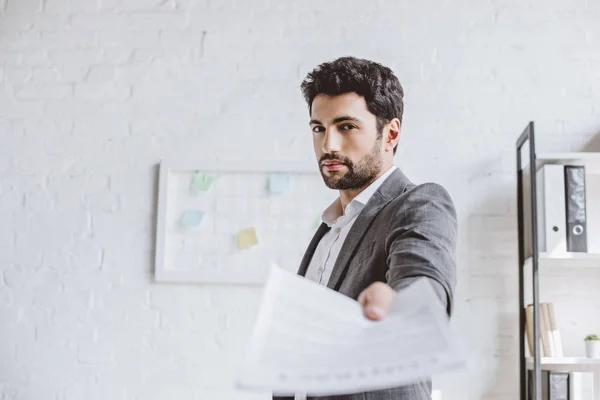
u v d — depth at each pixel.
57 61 3.01
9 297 2.87
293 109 2.90
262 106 2.91
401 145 2.83
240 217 2.83
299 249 2.80
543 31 2.87
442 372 0.52
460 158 2.82
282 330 0.61
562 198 2.53
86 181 2.93
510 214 2.78
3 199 2.94
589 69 2.84
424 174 2.81
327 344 0.59
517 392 2.67
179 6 3.00
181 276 2.80
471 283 2.74
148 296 2.83
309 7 2.95
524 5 2.89
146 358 2.79
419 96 2.86
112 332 2.82
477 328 2.71
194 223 2.83
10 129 2.98
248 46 2.95
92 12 3.03
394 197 1.31
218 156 2.89
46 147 2.96
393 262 0.92
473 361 2.69
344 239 1.36
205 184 2.86
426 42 2.89
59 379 2.80
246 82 2.93
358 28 2.92
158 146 2.92
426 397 1.20
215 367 2.76
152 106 2.95
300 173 2.84
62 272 2.87
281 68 2.92
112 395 2.78
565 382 2.46
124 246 2.87
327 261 1.39
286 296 0.68
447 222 1.04
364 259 1.19
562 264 2.73
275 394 1.38
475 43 2.88
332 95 1.37
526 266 2.74
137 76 2.98
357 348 0.58
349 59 1.39
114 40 3.01
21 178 2.95
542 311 2.55
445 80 2.86
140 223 2.88
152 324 2.81
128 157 2.93
